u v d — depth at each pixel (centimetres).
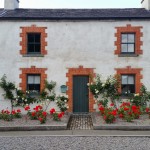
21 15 1991
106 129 1445
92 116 1753
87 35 1953
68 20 1955
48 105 1934
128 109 1672
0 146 1109
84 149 1066
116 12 2080
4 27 1964
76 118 1794
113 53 1944
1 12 2092
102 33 1952
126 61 1941
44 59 1950
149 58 1941
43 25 1958
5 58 1956
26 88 1955
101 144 1140
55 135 1312
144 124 1478
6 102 1945
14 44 1959
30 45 1973
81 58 1945
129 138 1252
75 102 1955
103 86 1895
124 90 1955
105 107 1859
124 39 1966
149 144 1138
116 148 1076
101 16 1948
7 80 1948
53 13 2052
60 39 1956
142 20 1945
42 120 1534
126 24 1948
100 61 1944
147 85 1934
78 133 1362
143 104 1911
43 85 1938
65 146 1108
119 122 1539
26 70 1947
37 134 1345
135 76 1941
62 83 1942
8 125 1478
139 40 1941
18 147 1093
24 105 1931
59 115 1619
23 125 1471
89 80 1944
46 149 1066
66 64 1947
